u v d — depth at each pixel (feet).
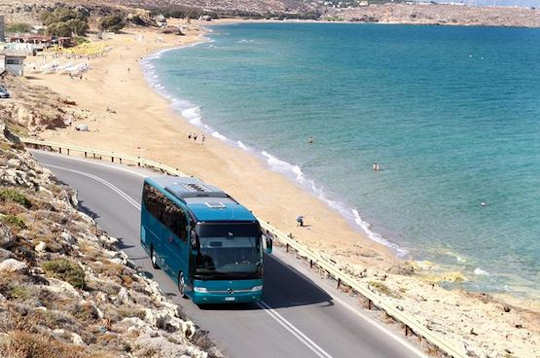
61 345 44.21
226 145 259.39
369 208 184.75
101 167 178.70
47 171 133.28
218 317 80.89
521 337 102.47
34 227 76.23
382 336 78.59
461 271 141.28
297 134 286.87
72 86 395.34
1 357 38.81
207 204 86.22
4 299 49.37
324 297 91.40
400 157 248.73
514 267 144.15
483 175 223.92
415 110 369.91
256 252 82.48
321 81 497.87
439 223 173.17
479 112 369.91
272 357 70.13
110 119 292.81
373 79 528.22
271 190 197.26
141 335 54.85
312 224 167.32
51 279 59.77
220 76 506.48
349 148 262.06
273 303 87.40
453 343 77.51
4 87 304.30
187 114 328.08
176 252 87.51
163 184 99.66
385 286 113.09
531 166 237.86
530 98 437.99
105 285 67.21
